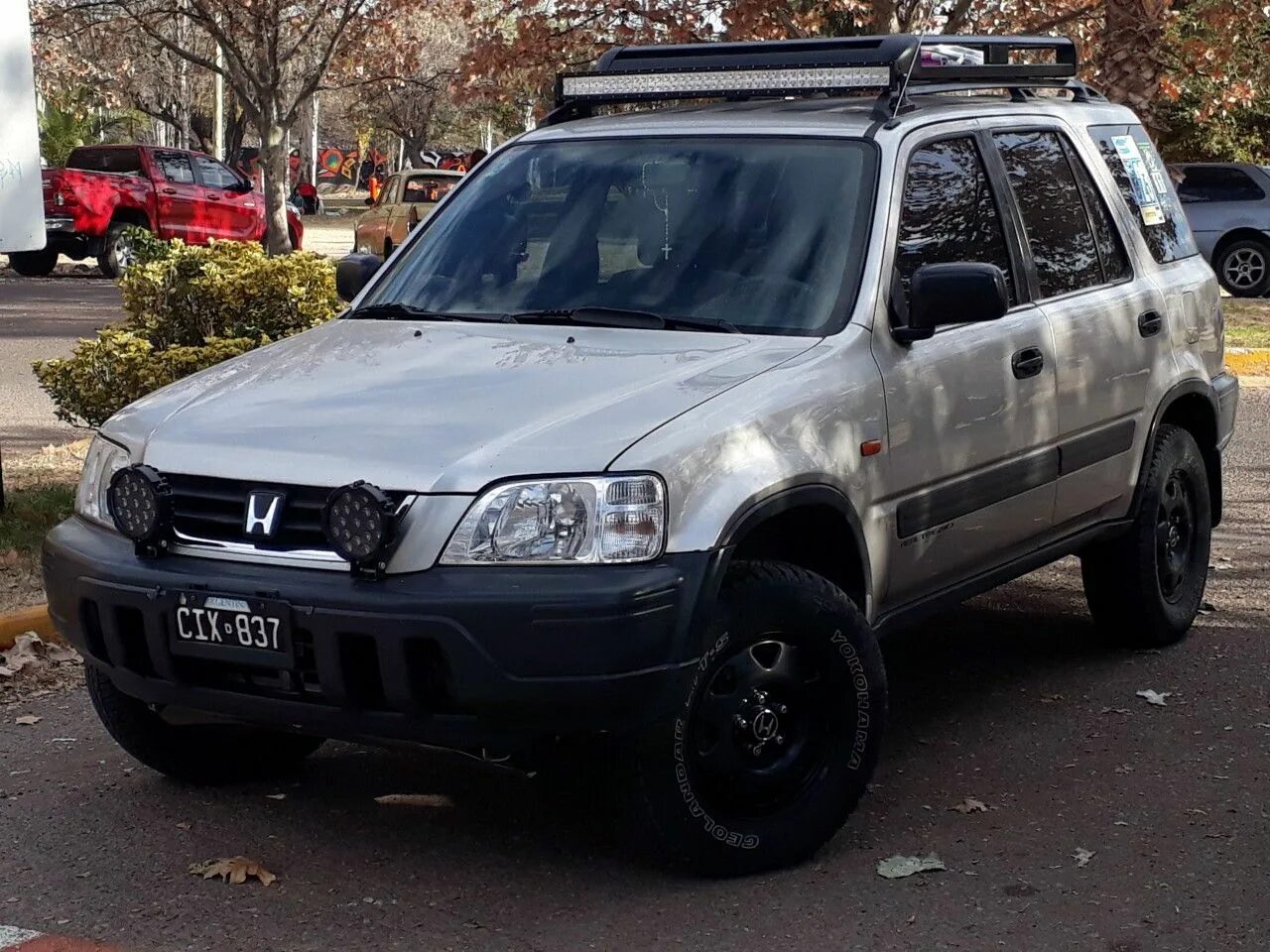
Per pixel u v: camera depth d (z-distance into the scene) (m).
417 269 5.48
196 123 53.03
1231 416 6.97
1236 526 8.89
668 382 4.38
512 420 4.18
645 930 4.10
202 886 4.42
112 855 4.64
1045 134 6.02
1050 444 5.59
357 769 5.35
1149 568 6.37
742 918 4.16
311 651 4.02
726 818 4.35
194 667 4.23
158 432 4.45
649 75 5.62
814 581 4.41
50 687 6.24
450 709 3.95
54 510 8.44
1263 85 26.55
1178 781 5.16
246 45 39.59
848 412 4.59
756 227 5.05
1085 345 5.77
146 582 4.20
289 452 4.18
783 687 4.42
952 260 5.24
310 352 4.93
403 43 31.08
